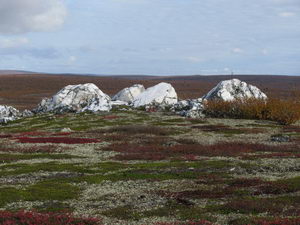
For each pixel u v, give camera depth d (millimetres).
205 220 20016
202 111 86875
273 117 77875
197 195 25766
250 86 100562
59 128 69750
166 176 31812
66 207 23719
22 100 158500
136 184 29438
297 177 29906
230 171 33625
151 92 102938
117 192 27172
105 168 35375
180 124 72125
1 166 36625
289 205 22859
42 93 198500
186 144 49938
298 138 53906
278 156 40562
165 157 40938
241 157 40344
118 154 43312
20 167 36125
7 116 91125
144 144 50469
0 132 67875
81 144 50781
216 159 39469
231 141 51844
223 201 24219
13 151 45750
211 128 66000
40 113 97062
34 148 47375
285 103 77188
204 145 48812
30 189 27703
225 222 19969
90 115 86938
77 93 103375
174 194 26219
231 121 76375
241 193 25812
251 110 81312
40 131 66500
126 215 21766
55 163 38094
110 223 20250
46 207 23672
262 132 61312
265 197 24844
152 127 65062
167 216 21484
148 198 25594
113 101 104000
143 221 20562
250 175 31609
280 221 19000
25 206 23859
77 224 19500
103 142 52562
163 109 94188
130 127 64688
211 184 28938
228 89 98688
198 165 36094
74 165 36844
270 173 32406
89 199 25594
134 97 110625
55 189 27828
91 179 30797
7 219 19812
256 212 21656
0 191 27062
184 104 93562
